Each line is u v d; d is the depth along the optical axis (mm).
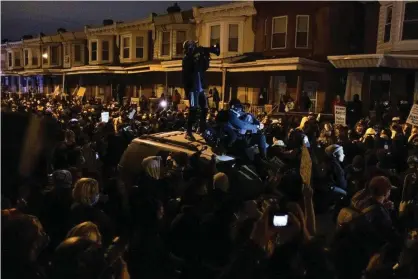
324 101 22453
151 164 5512
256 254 3277
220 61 26109
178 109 23875
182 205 4895
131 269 4387
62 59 44469
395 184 7051
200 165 6703
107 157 10336
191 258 4438
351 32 23406
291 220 3438
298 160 7664
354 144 9844
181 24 31281
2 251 2967
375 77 20391
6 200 4441
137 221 4488
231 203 4320
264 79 25453
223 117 7934
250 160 7906
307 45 23969
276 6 24531
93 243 2887
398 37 19875
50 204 4969
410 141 10023
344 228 4164
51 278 2762
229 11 27641
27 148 5824
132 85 35938
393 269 3898
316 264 3277
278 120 15977
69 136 9062
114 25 37438
